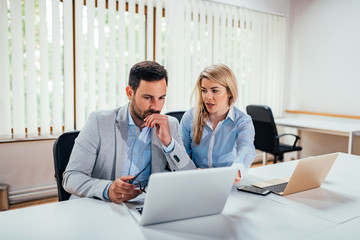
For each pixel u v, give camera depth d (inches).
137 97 46.5
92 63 113.3
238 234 33.9
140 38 121.6
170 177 32.3
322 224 36.7
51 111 110.5
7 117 101.7
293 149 126.0
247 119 63.8
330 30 149.1
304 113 161.9
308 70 160.2
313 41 156.9
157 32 125.1
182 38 131.6
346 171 61.2
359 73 138.6
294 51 166.6
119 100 119.8
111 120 50.9
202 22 136.6
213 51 143.1
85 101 116.0
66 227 34.8
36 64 104.6
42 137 107.9
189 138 67.9
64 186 47.3
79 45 110.1
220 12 142.6
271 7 159.5
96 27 113.7
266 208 41.5
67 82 109.1
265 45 159.0
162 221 36.0
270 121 117.7
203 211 37.8
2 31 97.2
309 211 40.7
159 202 33.4
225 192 37.6
